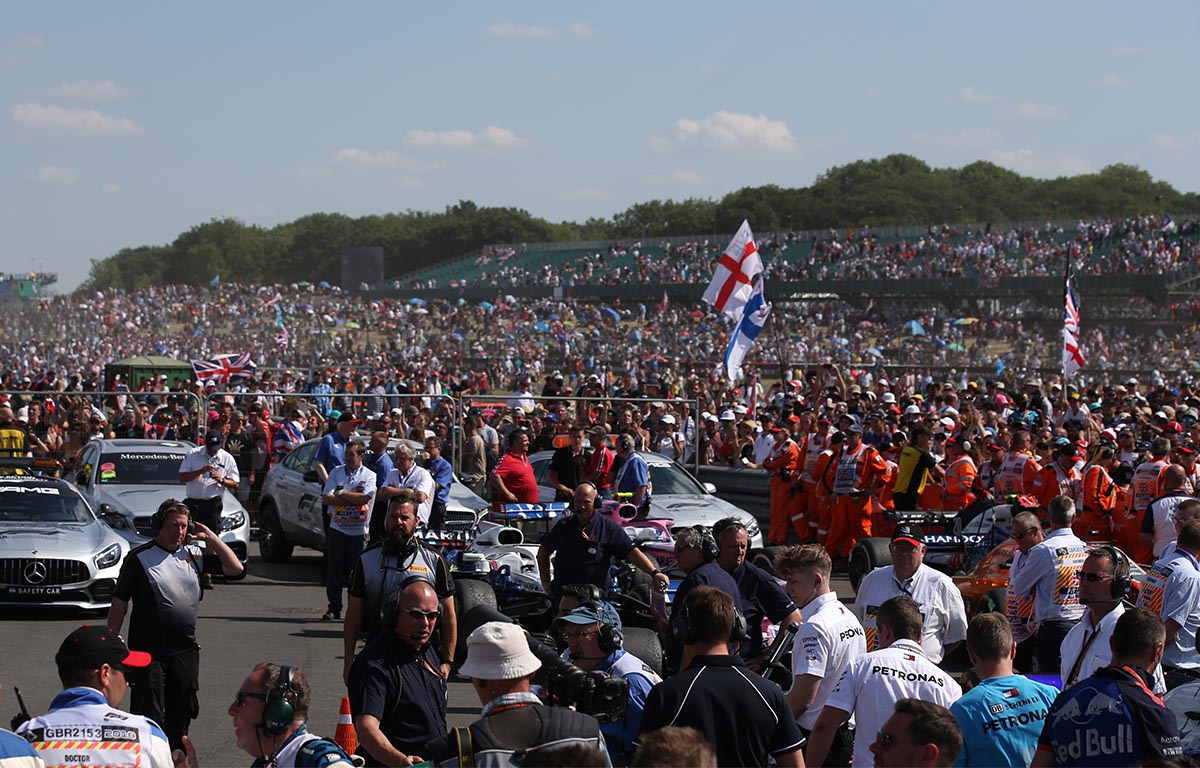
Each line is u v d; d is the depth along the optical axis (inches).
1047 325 3056.1
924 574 343.9
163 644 336.8
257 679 216.2
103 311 4539.9
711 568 346.3
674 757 153.3
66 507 623.8
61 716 222.5
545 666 278.8
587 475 631.2
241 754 369.1
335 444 699.4
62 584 561.3
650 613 478.6
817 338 3198.8
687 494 736.3
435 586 339.6
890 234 3941.9
